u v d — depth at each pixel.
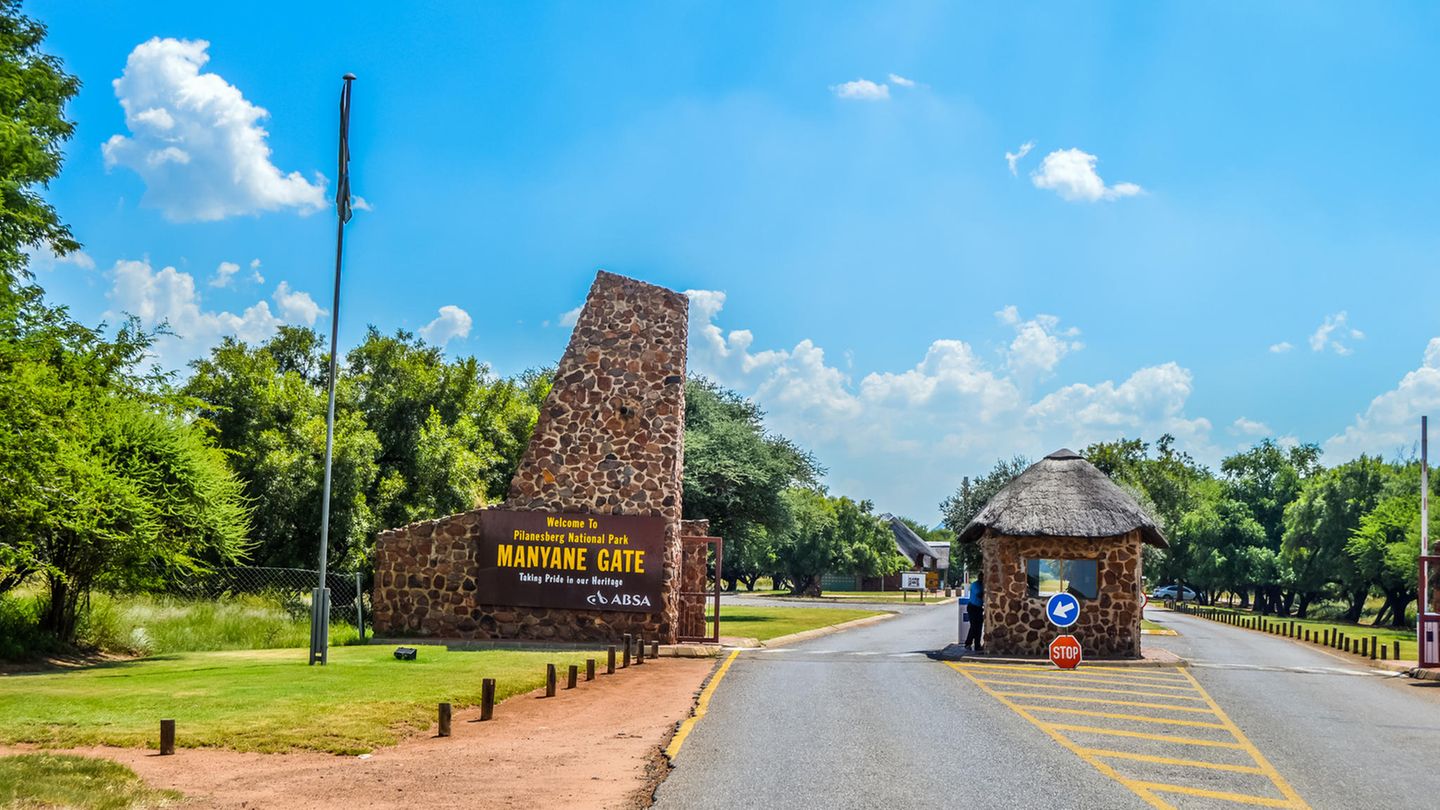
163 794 10.40
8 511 21.50
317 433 41.38
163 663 22.44
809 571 100.56
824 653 29.00
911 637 37.69
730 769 12.17
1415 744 15.11
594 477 30.88
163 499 25.33
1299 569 88.25
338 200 23.17
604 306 31.75
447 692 17.25
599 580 29.86
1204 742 14.54
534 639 29.80
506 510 30.28
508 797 10.64
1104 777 11.97
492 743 13.76
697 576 32.62
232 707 15.21
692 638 31.02
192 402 28.38
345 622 33.38
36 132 29.47
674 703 17.72
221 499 27.75
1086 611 28.33
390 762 12.41
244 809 10.00
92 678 18.80
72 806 9.73
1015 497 29.33
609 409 31.22
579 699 17.97
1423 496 30.86
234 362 42.88
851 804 10.52
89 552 24.28
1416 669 26.66
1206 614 79.31
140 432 25.81
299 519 40.19
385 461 47.16
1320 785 11.90
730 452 51.25
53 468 21.86
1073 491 29.11
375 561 30.44
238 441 41.38
